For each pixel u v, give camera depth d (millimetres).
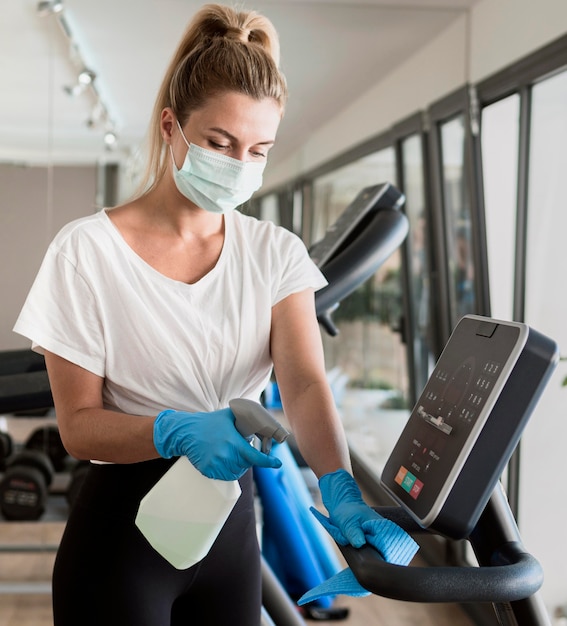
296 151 4105
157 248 1280
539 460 3316
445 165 4094
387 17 4055
